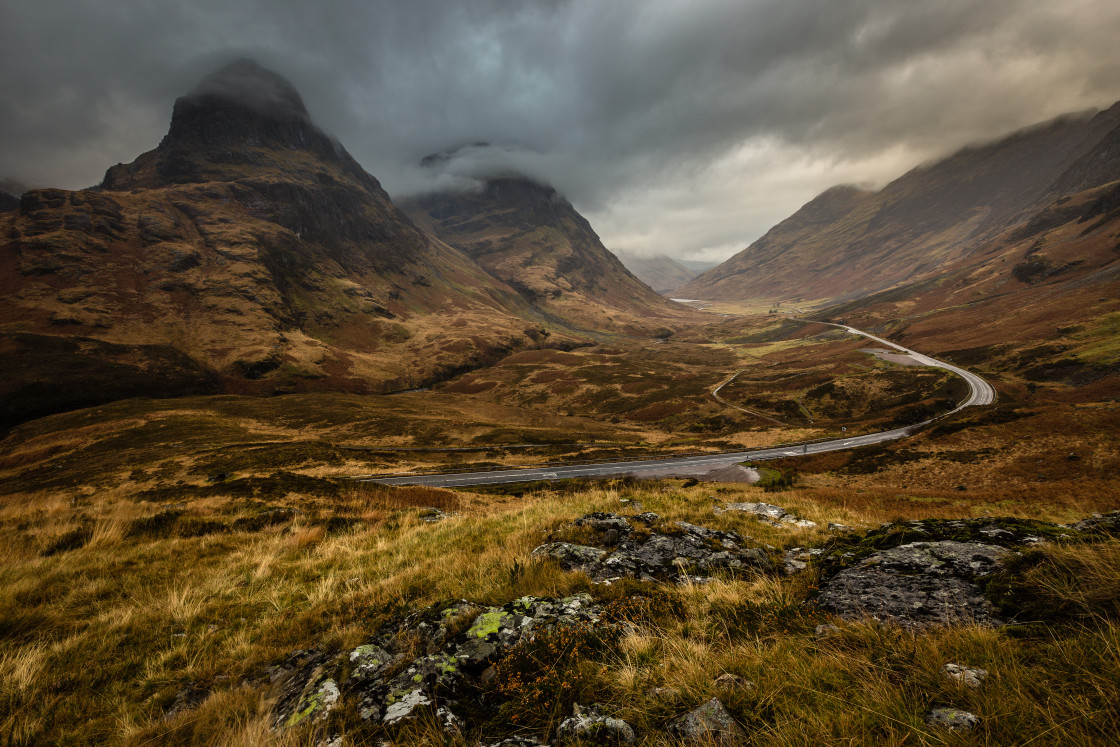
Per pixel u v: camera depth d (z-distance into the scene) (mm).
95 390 163000
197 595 8047
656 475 60906
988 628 3727
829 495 24891
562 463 73062
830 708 2998
